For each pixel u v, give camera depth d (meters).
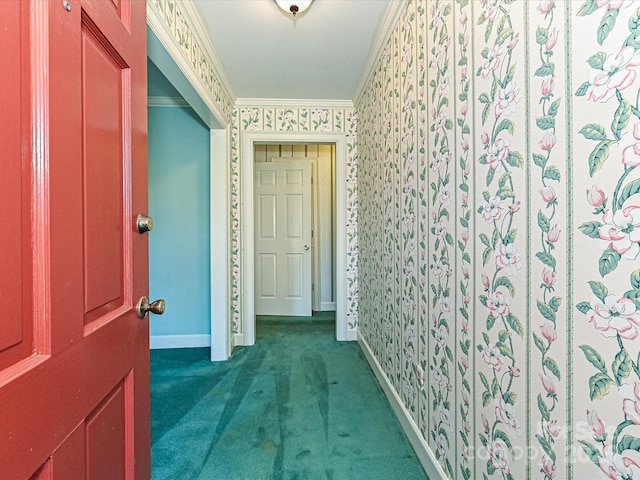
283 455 1.45
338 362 2.51
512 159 0.75
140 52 0.87
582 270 0.58
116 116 0.75
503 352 0.80
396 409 1.75
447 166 1.09
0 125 0.43
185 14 1.57
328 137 2.89
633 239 0.49
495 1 0.81
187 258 2.96
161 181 2.93
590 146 0.56
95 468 0.65
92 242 0.65
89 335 0.63
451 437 1.10
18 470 0.45
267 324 3.60
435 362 1.23
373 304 2.29
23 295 0.47
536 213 0.68
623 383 0.51
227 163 2.62
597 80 0.54
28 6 0.48
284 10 1.63
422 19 1.30
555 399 0.64
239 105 2.83
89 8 0.63
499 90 0.80
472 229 0.94
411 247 1.47
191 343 2.97
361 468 1.37
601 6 0.53
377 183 2.10
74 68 0.58
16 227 0.46
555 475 0.64
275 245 4.02
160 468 1.38
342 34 1.88
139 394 0.85
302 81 2.49
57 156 0.53
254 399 1.95
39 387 0.49
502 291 0.80
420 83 1.33
